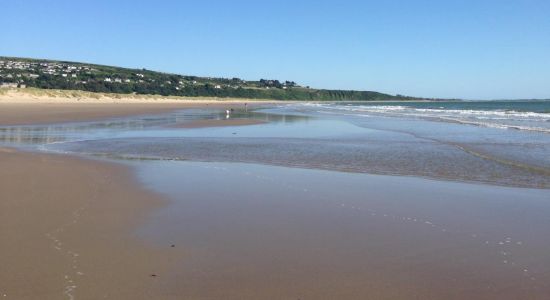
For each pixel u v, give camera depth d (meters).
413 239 7.81
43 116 44.38
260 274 6.25
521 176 13.61
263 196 11.03
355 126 34.59
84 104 80.00
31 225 8.24
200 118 45.94
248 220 8.95
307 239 7.80
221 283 5.94
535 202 10.48
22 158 16.36
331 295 5.62
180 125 35.50
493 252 7.17
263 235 8.01
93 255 6.86
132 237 7.77
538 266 6.59
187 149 20.25
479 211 9.70
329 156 17.97
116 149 20.17
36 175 12.95
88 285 5.77
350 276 6.21
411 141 22.83
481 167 15.12
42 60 177.50
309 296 5.59
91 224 8.45
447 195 11.22
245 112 63.84
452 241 7.70
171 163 16.23
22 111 52.00
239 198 10.80
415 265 6.63
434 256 6.99
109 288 5.70
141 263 6.58
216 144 22.12
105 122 38.25
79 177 12.90
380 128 32.22
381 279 6.12
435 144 21.31
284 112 64.62
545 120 40.00
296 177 13.62
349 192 11.52
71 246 7.22
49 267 6.33
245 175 13.91
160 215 9.22
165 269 6.38
